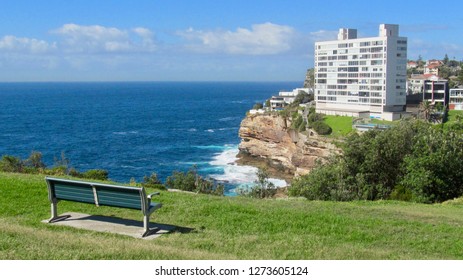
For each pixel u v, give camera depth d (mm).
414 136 32062
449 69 199250
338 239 13867
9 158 41750
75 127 159250
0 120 176625
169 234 13688
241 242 12953
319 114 105938
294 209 17641
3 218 14883
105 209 16469
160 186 27141
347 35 125062
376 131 35500
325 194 29719
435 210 21375
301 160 91500
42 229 13727
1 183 19453
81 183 13906
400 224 16125
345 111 111625
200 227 14656
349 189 30219
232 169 95375
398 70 111750
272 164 103188
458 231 15484
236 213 16141
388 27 111875
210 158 107500
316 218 15867
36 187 19109
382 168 32719
